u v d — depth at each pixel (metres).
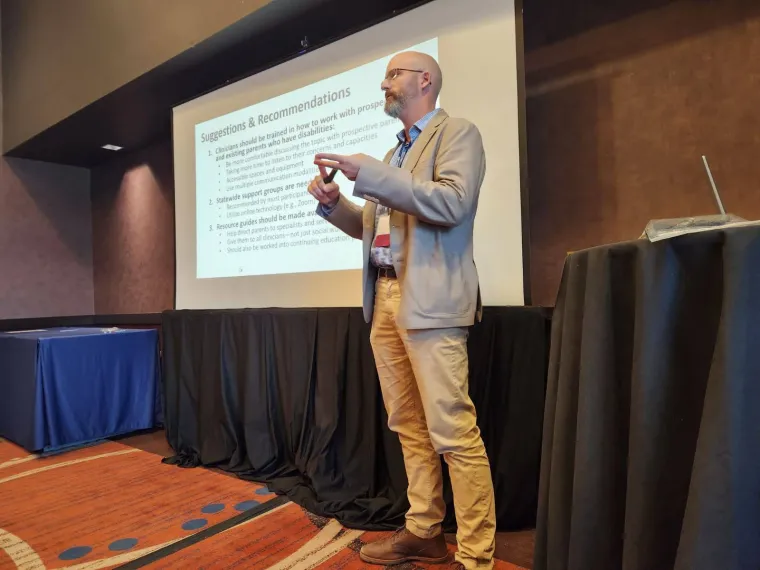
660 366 0.64
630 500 0.65
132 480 2.30
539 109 2.03
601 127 1.88
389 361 1.49
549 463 0.87
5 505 2.03
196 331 2.69
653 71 1.77
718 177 1.64
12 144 3.78
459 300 1.31
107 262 4.23
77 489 2.19
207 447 2.52
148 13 2.70
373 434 1.97
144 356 3.19
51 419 2.76
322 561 1.53
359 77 2.21
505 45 1.80
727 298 0.55
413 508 1.49
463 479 1.32
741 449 0.53
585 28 1.91
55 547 1.66
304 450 2.19
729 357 0.54
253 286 2.62
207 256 2.87
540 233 2.02
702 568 0.54
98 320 4.19
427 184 1.21
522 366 1.69
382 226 1.45
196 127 2.95
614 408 0.72
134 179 3.97
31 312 4.01
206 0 2.40
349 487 2.01
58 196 4.19
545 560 0.86
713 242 0.60
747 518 0.53
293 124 2.46
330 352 2.15
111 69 2.92
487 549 1.31
